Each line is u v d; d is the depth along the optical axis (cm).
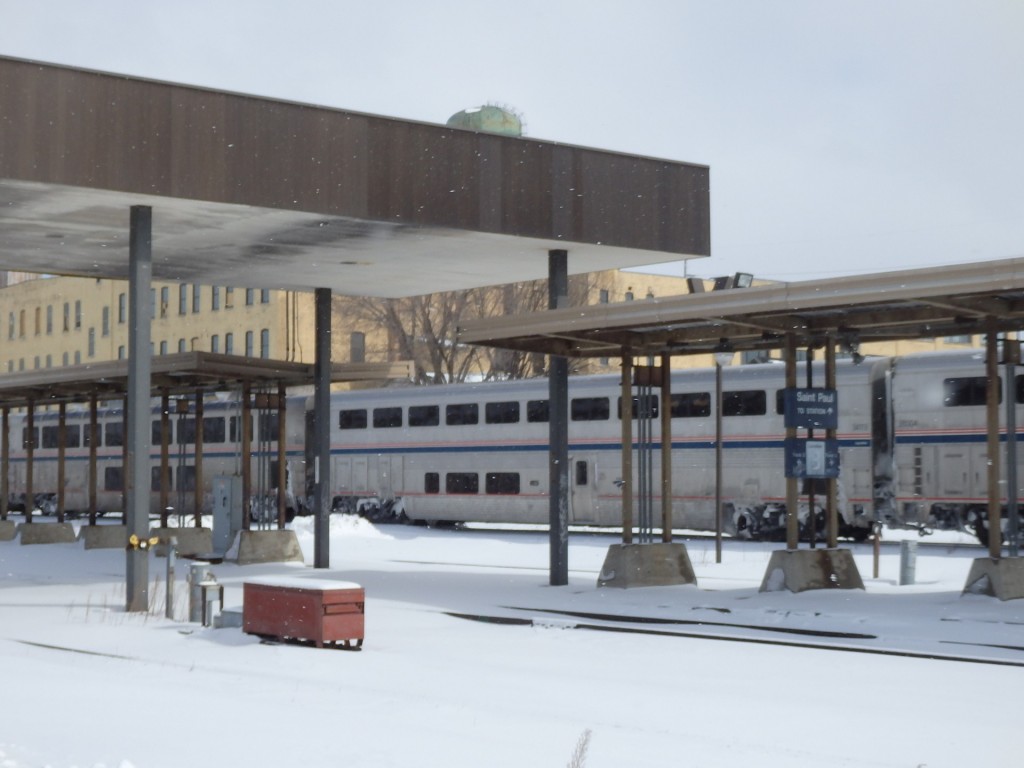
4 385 4331
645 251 2983
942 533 4978
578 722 1303
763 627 2155
